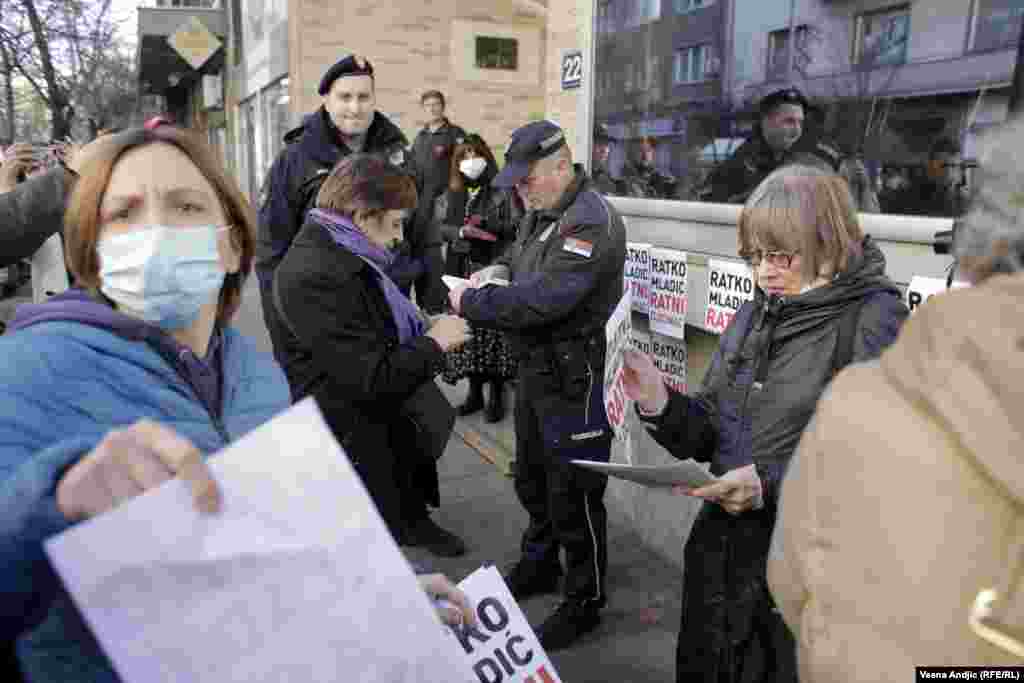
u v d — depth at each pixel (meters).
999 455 0.72
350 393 2.54
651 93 3.52
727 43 3.01
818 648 0.88
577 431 2.80
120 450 0.81
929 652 0.78
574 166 2.80
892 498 0.80
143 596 0.77
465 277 5.40
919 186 2.29
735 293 2.89
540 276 2.68
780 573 0.99
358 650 0.90
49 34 17.59
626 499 3.86
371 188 2.48
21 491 0.80
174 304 1.13
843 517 0.85
